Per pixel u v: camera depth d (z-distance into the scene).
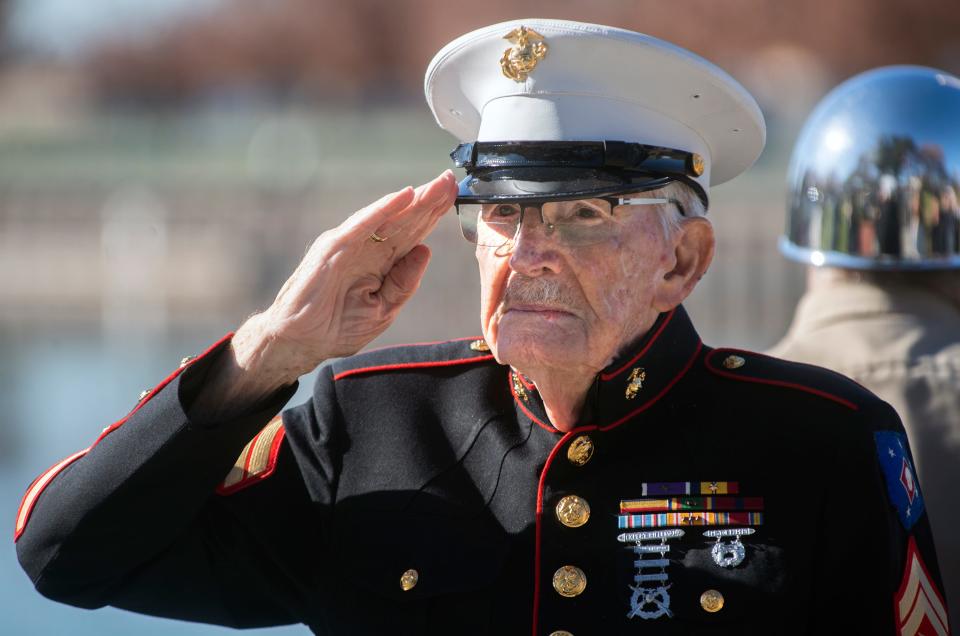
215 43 112.62
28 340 47.97
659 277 6.55
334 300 6.35
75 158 81.69
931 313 8.92
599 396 6.64
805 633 6.33
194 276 52.12
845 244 9.05
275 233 52.41
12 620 15.23
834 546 6.43
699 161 6.65
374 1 101.94
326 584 6.74
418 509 6.73
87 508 6.29
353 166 70.69
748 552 6.41
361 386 7.23
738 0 74.12
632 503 6.59
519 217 6.33
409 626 6.50
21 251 54.56
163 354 44.00
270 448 7.02
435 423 7.04
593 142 6.38
